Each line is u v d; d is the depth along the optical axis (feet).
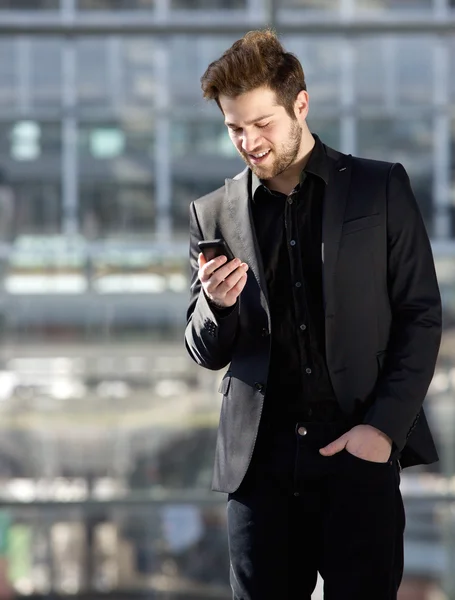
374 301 12.73
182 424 31.58
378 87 31.99
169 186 31.99
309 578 13.50
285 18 31.89
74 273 31.73
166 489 31.22
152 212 31.96
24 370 31.55
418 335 12.65
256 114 12.10
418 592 30.42
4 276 31.60
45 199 31.78
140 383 31.65
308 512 12.98
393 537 12.83
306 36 31.99
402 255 12.78
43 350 31.63
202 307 12.81
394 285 12.85
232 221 13.20
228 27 31.86
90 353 31.65
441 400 30.99
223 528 30.91
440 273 31.63
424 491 30.63
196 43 31.99
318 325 12.74
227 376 13.25
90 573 30.60
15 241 31.65
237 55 12.17
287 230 12.89
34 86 31.81
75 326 31.65
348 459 12.63
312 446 12.73
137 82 32.04
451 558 30.32
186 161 32.07
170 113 32.07
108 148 31.96
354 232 12.66
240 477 12.91
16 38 31.81
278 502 12.94
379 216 12.74
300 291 12.78
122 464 31.32
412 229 12.82
